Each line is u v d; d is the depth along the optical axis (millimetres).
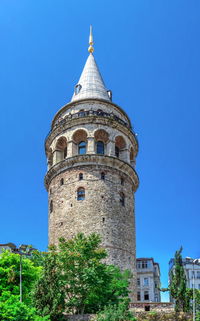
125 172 56688
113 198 53625
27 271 42875
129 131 59000
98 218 51531
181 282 42531
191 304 47188
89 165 54406
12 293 40250
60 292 37969
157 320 39844
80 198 53219
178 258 44156
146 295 83375
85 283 39031
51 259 38906
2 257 43125
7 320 30484
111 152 55812
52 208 55875
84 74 65188
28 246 46688
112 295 41562
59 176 56000
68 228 51906
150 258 86438
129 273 47094
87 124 56562
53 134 59281
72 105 60250
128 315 37688
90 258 40594
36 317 32344
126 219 54156
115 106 60750
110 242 50625
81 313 39406
